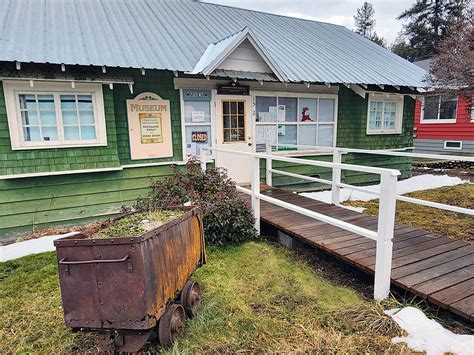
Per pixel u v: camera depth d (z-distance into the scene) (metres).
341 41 9.42
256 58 6.16
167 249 2.39
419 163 12.38
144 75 5.72
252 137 6.92
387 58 9.13
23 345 2.54
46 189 5.18
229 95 6.55
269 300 3.03
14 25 5.45
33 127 4.93
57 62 4.61
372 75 7.52
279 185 7.41
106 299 2.12
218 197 4.50
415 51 24.61
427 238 3.96
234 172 6.83
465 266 3.18
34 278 3.63
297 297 3.06
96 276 2.12
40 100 4.91
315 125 7.64
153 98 5.85
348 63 7.85
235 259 3.95
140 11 7.66
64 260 2.14
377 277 2.89
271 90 6.97
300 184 7.67
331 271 3.74
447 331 2.40
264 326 2.62
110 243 2.08
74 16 6.47
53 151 5.05
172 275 2.46
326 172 7.97
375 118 8.25
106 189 5.61
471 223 5.30
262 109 6.98
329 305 2.91
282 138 7.30
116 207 5.71
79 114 5.17
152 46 6.05
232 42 5.62
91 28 6.12
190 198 4.46
